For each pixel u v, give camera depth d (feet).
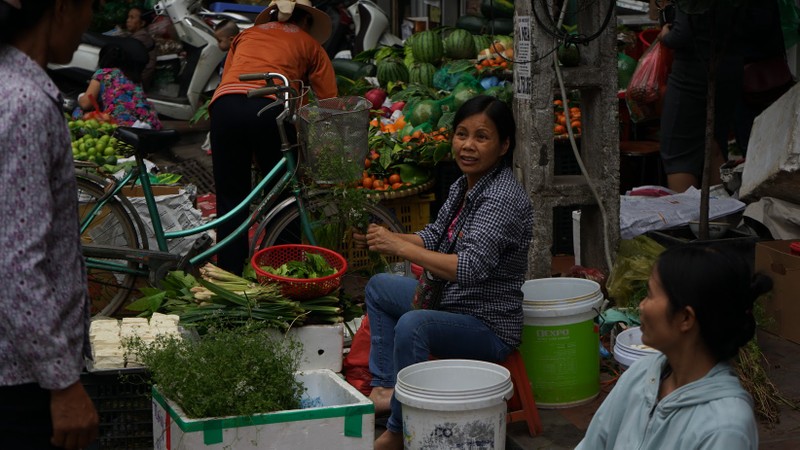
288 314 14.74
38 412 7.79
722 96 20.26
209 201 23.94
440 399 11.76
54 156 7.50
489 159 13.00
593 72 16.97
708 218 17.06
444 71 27.40
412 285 13.99
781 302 16.10
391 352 14.08
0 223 7.20
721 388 7.07
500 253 12.84
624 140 25.62
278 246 16.39
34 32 7.69
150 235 19.06
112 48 28.84
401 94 26.11
